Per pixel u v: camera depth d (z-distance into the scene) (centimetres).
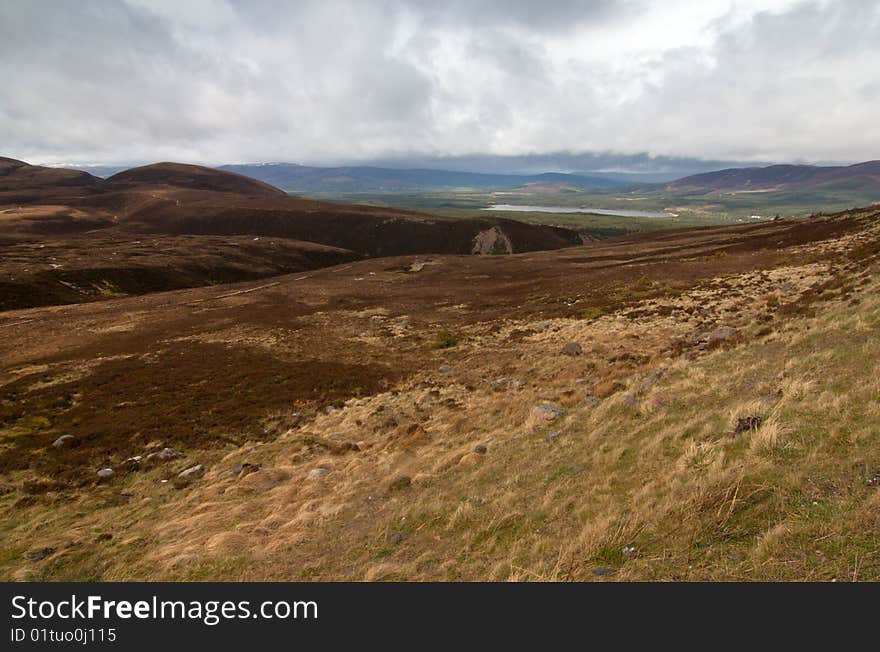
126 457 2145
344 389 2992
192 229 19675
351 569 1012
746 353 1703
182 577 1112
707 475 895
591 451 1280
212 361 3834
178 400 2881
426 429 2036
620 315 3747
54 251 11394
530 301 5678
